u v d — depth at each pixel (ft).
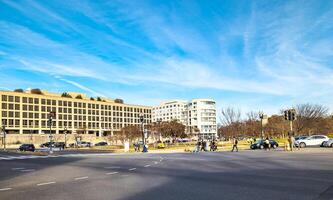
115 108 587.27
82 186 46.62
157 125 362.12
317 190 39.78
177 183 48.08
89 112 545.85
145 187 44.83
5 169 77.61
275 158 92.99
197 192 40.14
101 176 58.80
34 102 475.72
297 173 56.44
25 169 77.00
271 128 306.14
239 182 47.60
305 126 259.80
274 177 51.90
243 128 326.85
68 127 513.04
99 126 556.10
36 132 473.26
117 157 121.29
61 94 553.23
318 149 140.56
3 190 44.01
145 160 99.81
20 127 456.45
